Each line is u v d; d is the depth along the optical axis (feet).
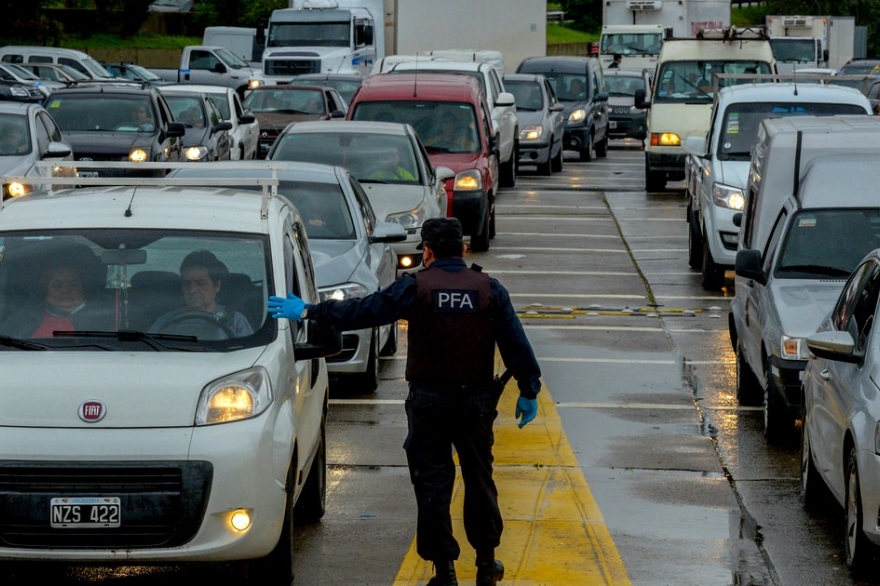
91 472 76.13
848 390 91.25
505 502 104.68
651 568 89.40
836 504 103.50
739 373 140.36
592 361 161.99
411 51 467.52
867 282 99.30
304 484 93.35
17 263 87.71
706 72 336.49
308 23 487.61
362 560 90.63
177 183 92.99
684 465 116.98
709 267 213.25
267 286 87.15
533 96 393.50
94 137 264.72
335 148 200.64
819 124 157.89
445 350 80.33
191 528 76.28
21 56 548.72
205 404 78.07
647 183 349.00
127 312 85.61
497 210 313.32
